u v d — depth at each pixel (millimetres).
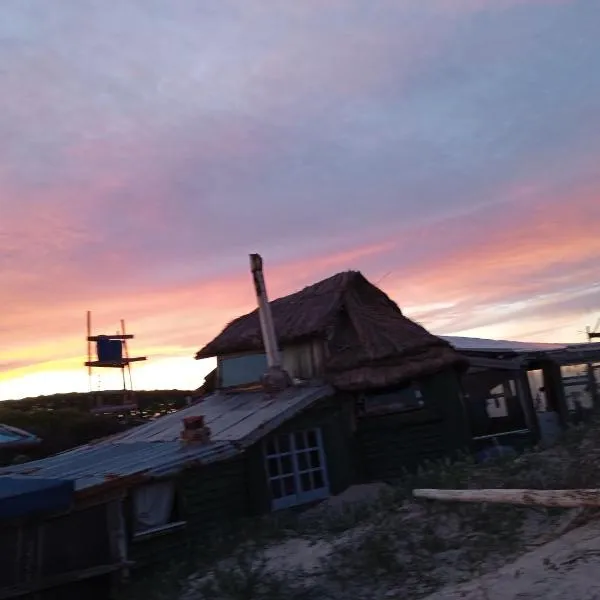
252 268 17031
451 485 11062
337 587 8312
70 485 10227
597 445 11781
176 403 34344
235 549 11258
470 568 7902
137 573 11258
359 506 12109
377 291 18625
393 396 15945
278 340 17062
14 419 26875
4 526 9898
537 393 20828
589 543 7410
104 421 28188
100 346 29625
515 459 12203
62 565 10320
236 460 13562
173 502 12289
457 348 18547
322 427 15258
